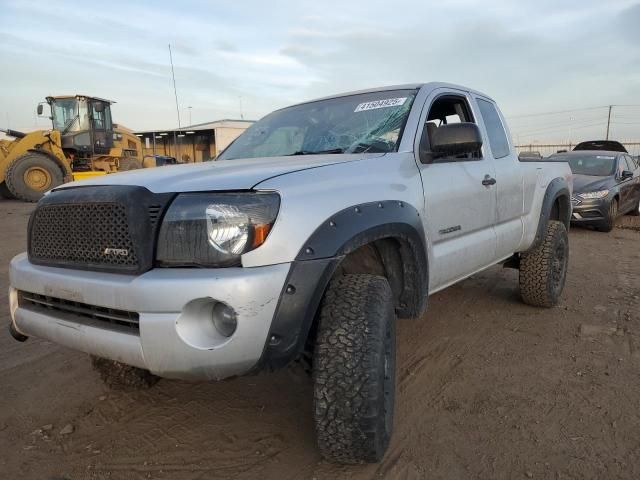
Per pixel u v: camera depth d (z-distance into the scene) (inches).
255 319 77.9
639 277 237.8
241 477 94.2
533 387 126.1
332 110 142.3
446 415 113.9
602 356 143.9
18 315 98.9
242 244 79.0
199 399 124.0
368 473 94.0
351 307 89.2
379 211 96.6
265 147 139.1
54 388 130.9
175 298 76.9
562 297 204.2
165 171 99.9
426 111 129.9
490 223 147.1
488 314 183.0
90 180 99.2
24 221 450.6
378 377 87.1
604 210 387.5
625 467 94.3
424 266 111.3
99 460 100.6
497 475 93.0
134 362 81.0
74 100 700.0
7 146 648.4
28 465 99.1
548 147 1155.3
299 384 129.9
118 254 83.7
